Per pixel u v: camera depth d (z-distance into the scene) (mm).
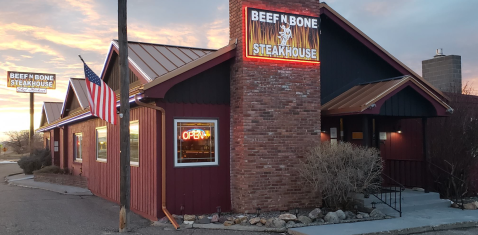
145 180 11086
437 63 17891
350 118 12891
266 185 10844
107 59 14555
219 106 11219
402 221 10008
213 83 11141
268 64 11078
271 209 10852
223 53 10914
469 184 13961
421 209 11602
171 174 10500
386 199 11789
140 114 11586
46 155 26828
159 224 9922
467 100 14305
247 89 10789
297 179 11219
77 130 19859
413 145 14289
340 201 10586
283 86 11227
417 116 12531
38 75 35281
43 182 20078
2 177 24703
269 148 10945
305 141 11406
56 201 13953
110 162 14234
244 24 10852
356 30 13461
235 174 11023
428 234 9234
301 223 9656
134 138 12094
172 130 10562
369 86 12531
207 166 10953
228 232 9164
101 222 10453
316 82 11695
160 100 10414
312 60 11648
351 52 13914
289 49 11336
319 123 11648
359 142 12609
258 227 9391
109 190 14289
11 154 57469
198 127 10938
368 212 10852
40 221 10555
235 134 11016
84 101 19922
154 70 10836
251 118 10789
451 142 13586
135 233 9188
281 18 11281
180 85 10703
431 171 13680
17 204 13258
